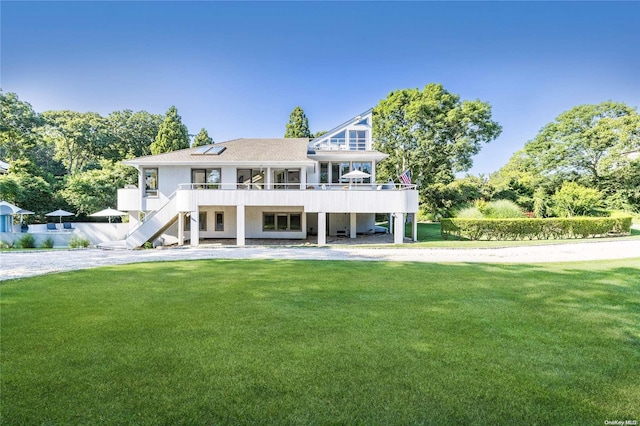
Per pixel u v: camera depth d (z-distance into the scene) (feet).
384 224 135.13
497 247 65.72
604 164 129.59
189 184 74.59
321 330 19.58
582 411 11.80
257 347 17.16
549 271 37.93
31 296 27.58
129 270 39.65
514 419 11.30
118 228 93.91
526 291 28.81
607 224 85.81
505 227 81.92
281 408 11.81
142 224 72.64
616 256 51.55
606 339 18.37
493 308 23.97
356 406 11.93
